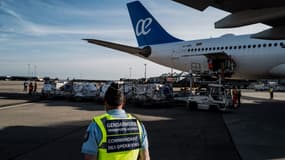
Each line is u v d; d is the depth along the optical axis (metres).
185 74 31.61
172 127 12.45
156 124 13.34
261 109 21.50
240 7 10.08
